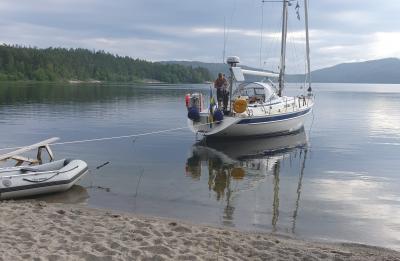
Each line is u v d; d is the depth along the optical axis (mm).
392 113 36656
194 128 17719
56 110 32500
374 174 13125
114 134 20703
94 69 144625
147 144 17719
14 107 34344
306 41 24062
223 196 10227
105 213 8031
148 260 5586
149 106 38719
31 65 120125
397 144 19344
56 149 16031
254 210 9156
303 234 7723
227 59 17828
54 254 5508
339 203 9859
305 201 9961
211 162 14406
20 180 9133
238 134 18312
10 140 18094
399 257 6547
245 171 13180
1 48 119375
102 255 5629
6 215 7293
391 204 9875
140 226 7043
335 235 7734
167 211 8898
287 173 13047
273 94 19797
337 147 18172
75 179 10195
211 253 5957
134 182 11328
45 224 6879
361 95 80125
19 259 5297
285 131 20375
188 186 11117
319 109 40875
